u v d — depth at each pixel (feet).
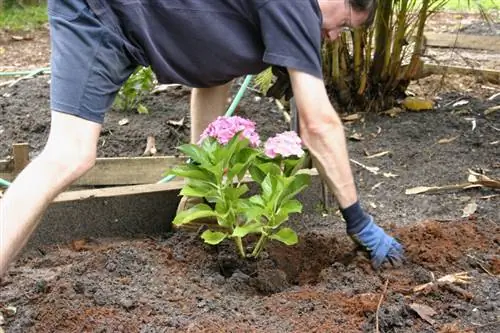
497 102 18.45
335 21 9.80
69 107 9.04
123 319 9.41
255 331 9.10
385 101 18.24
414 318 9.41
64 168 8.90
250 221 10.75
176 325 9.25
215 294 10.11
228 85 12.58
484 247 11.28
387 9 17.12
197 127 12.67
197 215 10.51
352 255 11.14
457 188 13.75
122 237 12.27
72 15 9.18
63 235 11.94
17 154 13.53
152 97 18.76
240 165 10.46
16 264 11.27
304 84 9.35
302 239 11.73
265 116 17.69
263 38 9.32
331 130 9.60
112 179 13.93
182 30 9.39
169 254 11.32
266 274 10.63
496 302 9.70
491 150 15.65
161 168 14.03
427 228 11.75
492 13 28.73
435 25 27.63
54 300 9.83
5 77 22.08
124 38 9.35
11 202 8.61
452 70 20.11
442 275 10.50
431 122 17.33
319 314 9.51
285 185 10.36
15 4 33.76
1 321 9.59
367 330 9.12
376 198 13.66
